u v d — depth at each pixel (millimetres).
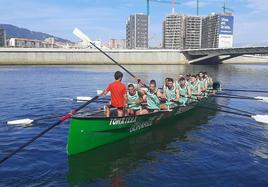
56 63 89438
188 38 161875
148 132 14602
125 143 12961
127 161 11211
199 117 18000
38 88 32625
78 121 11125
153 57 100812
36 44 185000
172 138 13867
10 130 14781
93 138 11836
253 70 73812
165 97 15961
